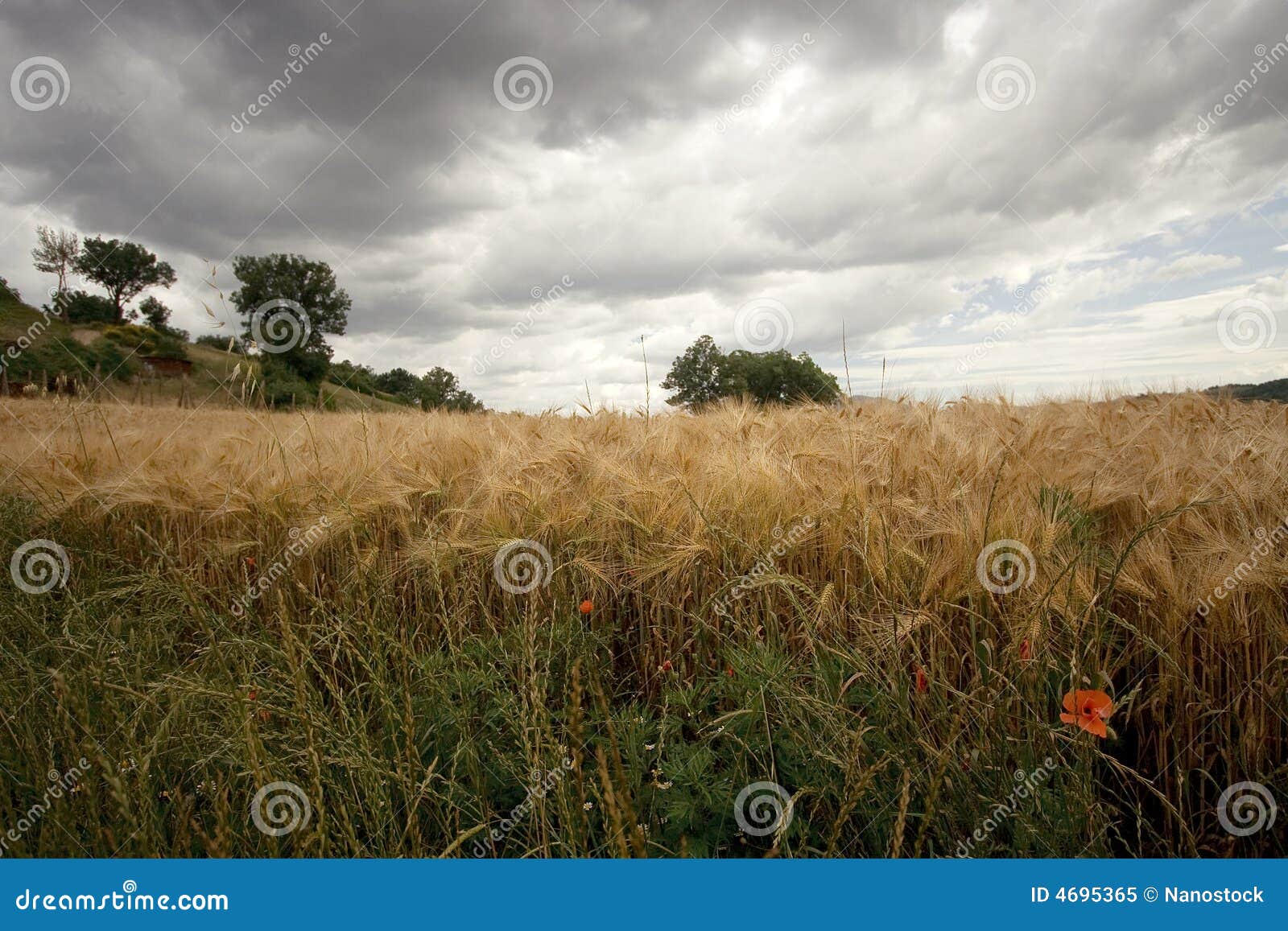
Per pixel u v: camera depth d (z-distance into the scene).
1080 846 1.72
